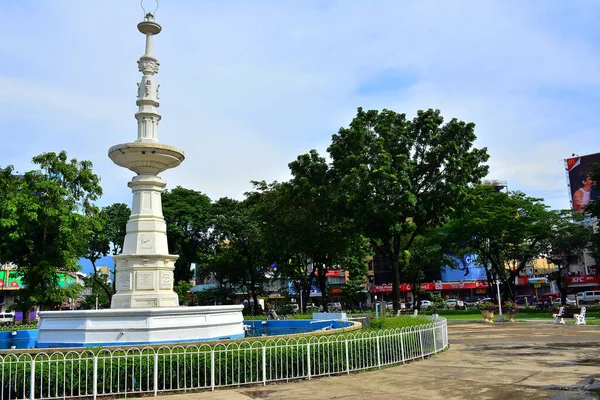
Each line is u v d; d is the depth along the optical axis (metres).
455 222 44.78
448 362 13.77
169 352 10.31
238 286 58.59
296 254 39.16
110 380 9.82
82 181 32.47
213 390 10.30
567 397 8.88
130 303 15.83
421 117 32.78
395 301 32.88
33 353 10.31
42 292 30.50
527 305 59.19
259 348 11.20
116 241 46.47
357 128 31.95
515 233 43.97
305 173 34.44
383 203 30.14
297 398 9.42
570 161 63.69
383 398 9.26
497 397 9.11
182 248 47.16
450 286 73.06
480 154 32.84
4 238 29.41
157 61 18.34
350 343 12.35
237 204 47.50
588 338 19.78
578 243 49.53
